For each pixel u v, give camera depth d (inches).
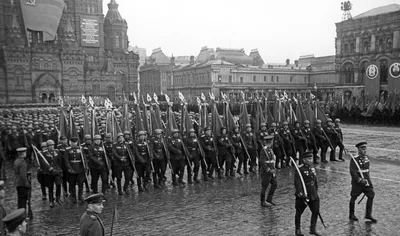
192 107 2416.3
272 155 568.4
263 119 919.7
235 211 544.7
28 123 1139.3
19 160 533.6
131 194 666.2
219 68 3919.8
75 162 622.5
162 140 728.3
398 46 2881.4
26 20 3951.8
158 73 5280.5
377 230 454.6
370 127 1658.5
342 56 3388.3
